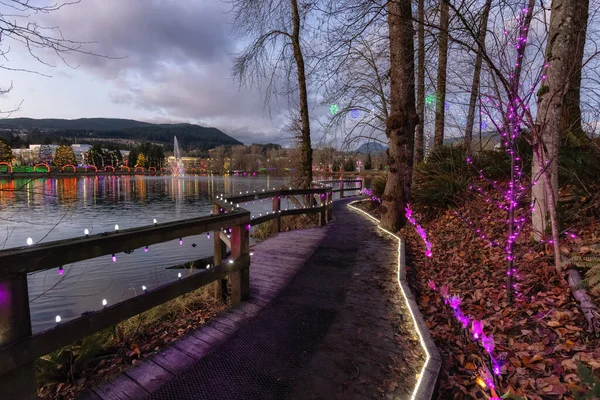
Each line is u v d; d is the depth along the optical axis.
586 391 1.99
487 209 6.43
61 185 51.72
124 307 2.18
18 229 13.60
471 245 5.31
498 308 3.29
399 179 7.49
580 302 2.88
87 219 17.42
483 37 3.36
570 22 3.54
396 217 7.59
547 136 3.84
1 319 1.53
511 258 3.30
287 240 6.69
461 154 7.81
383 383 2.23
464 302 3.62
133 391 2.12
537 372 2.31
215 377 2.28
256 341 2.77
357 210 11.89
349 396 2.10
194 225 2.79
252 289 3.96
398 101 6.99
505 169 7.07
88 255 1.90
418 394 2.04
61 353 2.71
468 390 2.24
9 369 1.54
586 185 4.76
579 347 2.45
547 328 2.80
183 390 2.13
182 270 7.65
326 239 6.77
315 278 4.36
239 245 3.51
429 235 6.68
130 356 2.83
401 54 6.33
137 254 9.31
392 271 4.64
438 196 7.76
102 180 74.69
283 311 3.36
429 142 10.16
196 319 3.46
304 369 2.38
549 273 3.59
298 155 12.86
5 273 1.51
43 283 6.94
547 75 3.70
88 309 5.73
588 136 4.91
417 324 2.95
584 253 3.45
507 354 2.55
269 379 2.27
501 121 3.51
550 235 4.15
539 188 4.22
